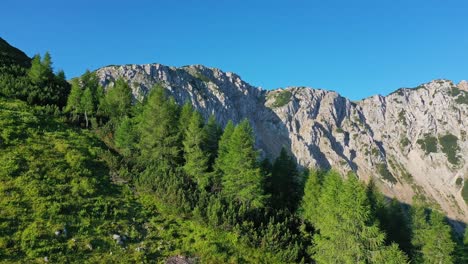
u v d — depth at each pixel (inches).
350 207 1298.0
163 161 2033.7
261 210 1838.1
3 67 2866.6
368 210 1298.0
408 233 2244.1
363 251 1264.8
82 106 2635.3
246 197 1779.0
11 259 1052.5
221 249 1433.3
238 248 1470.2
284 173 2204.7
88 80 3435.0
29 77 2802.7
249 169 1798.7
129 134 2171.5
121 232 1359.5
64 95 2883.9
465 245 2172.7
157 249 1326.3
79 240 1235.2
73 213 1366.9
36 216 1273.4
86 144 2038.6
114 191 1665.8
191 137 1977.1
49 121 2171.5
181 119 2271.2
